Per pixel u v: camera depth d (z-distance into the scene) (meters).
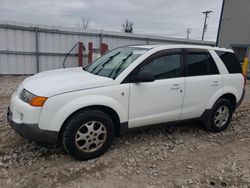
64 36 13.62
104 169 3.43
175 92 4.21
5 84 10.23
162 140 4.49
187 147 4.28
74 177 3.22
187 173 3.46
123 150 4.00
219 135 4.93
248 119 6.09
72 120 3.42
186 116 4.50
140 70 3.89
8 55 12.43
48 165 3.46
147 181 3.21
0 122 5.00
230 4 15.67
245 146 4.47
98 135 3.66
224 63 4.96
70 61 14.09
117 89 3.67
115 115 3.79
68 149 3.46
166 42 17.14
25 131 3.30
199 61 4.60
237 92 5.12
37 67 13.20
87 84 3.52
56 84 3.50
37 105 3.24
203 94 4.58
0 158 3.57
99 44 14.67
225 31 16.17
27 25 12.52
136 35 15.74
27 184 3.03
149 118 4.05
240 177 3.42
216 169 3.60
